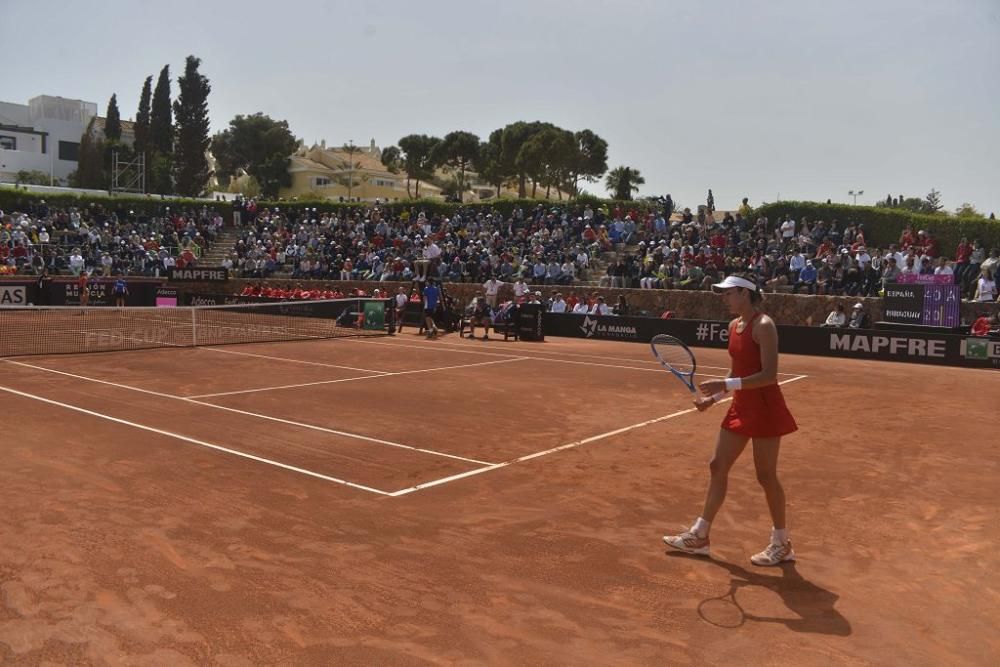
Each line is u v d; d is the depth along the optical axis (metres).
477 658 4.11
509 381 14.94
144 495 6.98
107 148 65.06
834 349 21.69
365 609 4.70
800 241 29.75
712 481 5.70
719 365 18.61
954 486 7.84
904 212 29.95
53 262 36.66
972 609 4.88
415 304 29.12
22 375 14.19
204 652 4.12
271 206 45.91
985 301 23.03
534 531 6.26
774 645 4.34
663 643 4.34
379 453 8.85
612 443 9.65
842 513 6.90
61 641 4.21
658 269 30.17
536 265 31.81
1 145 65.75
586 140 71.06
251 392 12.87
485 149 72.88
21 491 6.98
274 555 5.57
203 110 69.38
